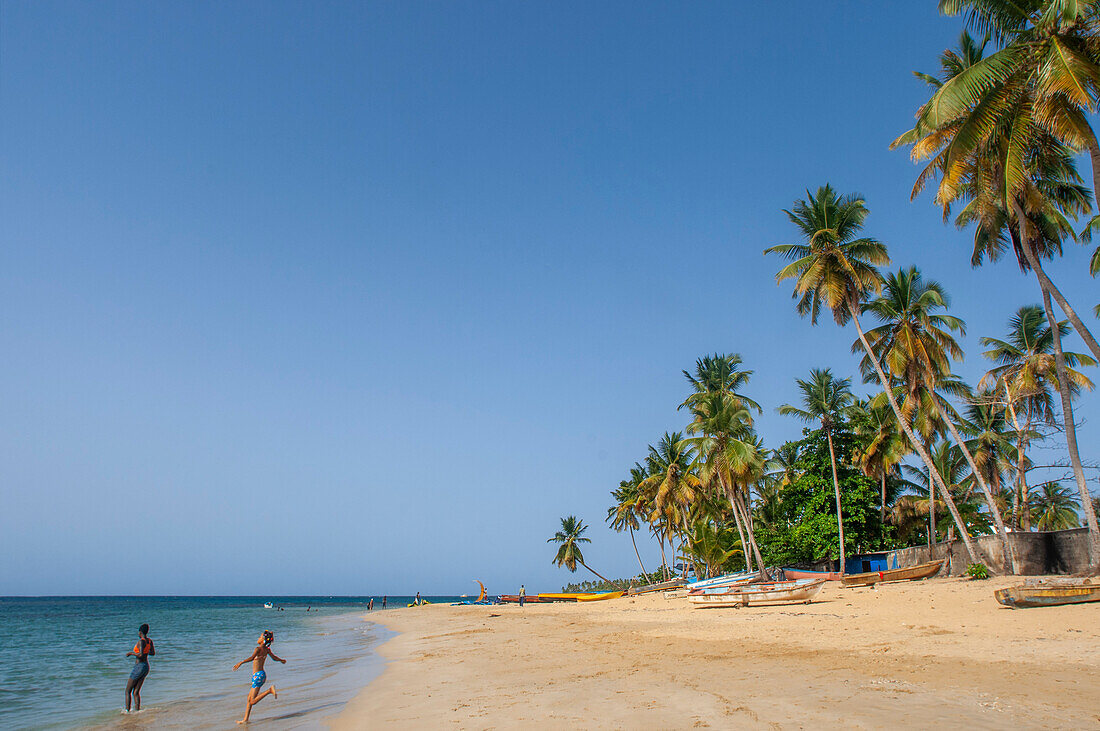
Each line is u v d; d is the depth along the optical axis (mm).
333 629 46062
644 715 9539
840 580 37406
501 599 74500
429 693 13734
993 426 42062
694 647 17828
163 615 80812
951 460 42156
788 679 11742
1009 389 37531
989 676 11008
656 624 26688
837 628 19328
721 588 31719
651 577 78000
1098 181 17359
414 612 70938
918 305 32719
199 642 36875
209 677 21062
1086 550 28234
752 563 53062
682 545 65688
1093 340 20375
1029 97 19141
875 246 31578
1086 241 25516
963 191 23797
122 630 50844
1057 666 11688
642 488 62625
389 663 21188
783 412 43469
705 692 10930
